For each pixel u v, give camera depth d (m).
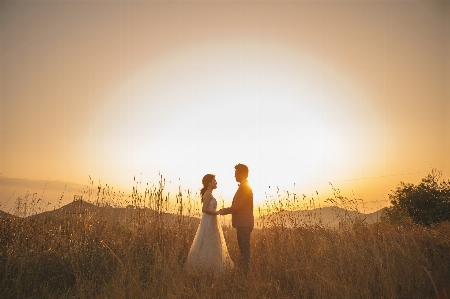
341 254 5.75
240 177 6.57
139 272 5.43
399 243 6.20
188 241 7.00
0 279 5.05
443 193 17.39
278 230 7.18
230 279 5.33
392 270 5.17
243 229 6.31
